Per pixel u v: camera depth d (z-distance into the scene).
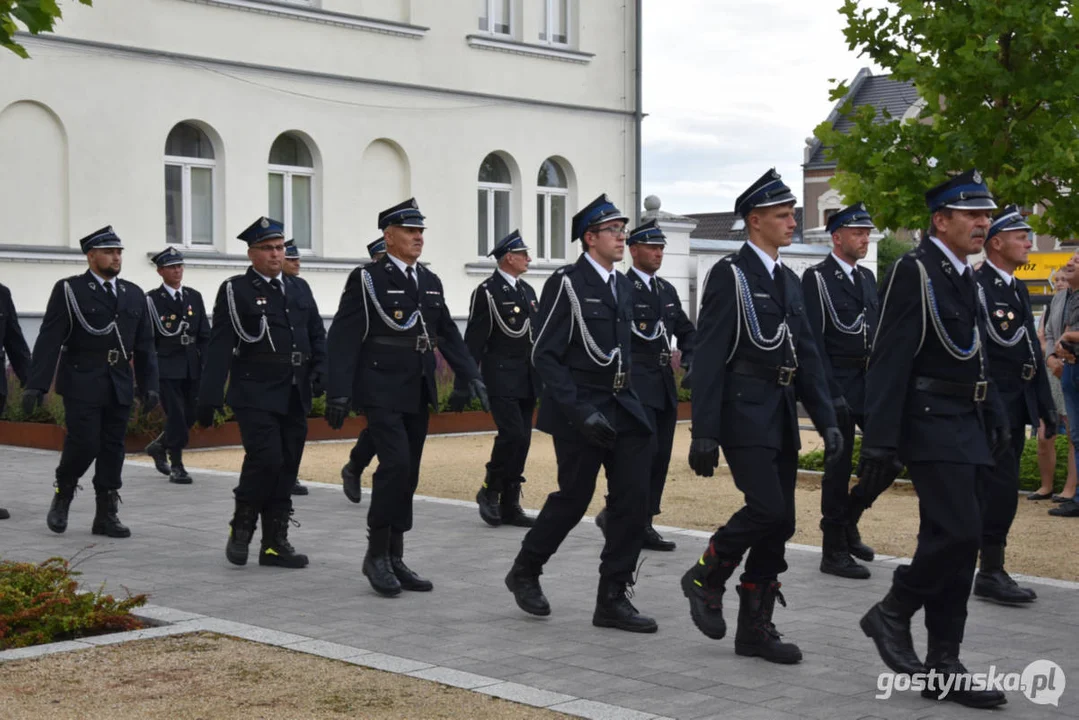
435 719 5.57
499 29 24.70
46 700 5.76
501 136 24.45
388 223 8.49
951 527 6.11
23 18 7.47
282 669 6.32
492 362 10.98
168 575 8.80
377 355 8.36
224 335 9.09
